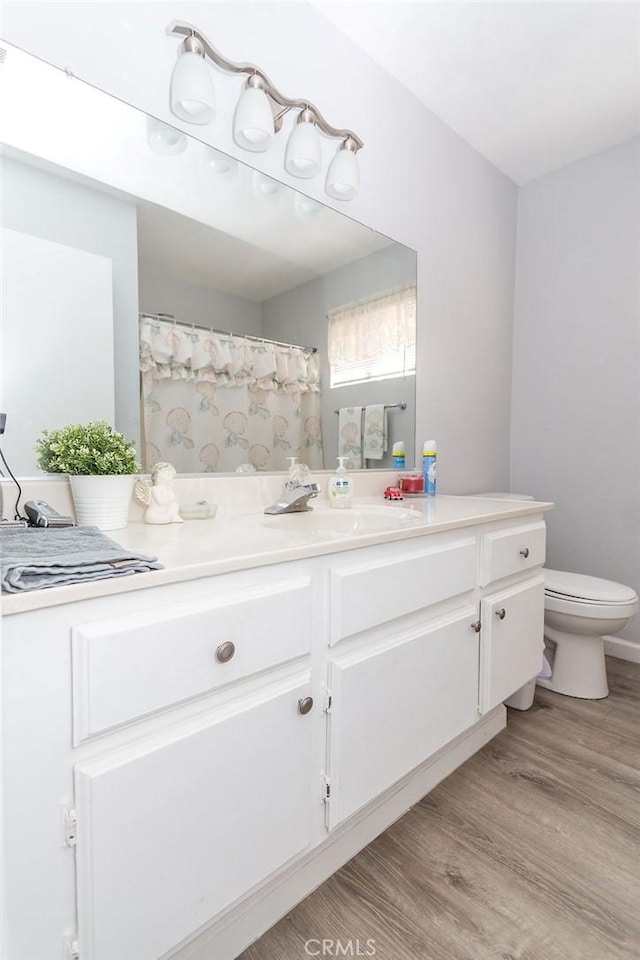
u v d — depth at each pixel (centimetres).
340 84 160
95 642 63
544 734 162
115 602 67
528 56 169
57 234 107
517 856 111
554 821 123
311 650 93
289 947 91
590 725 168
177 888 73
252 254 144
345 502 150
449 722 128
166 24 120
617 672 213
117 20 112
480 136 214
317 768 96
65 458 101
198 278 133
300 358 159
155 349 125
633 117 202
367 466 182
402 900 100
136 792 67
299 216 155
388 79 177
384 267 183
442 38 161
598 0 147
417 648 116
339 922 96
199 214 132
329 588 96
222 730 77
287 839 89
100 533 86
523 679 159
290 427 157
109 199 115
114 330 117
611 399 228
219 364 138
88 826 63
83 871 64
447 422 217
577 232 235
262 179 144
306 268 158
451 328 216
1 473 100
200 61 112
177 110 115
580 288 236
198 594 76
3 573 60
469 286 225
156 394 125
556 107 196
